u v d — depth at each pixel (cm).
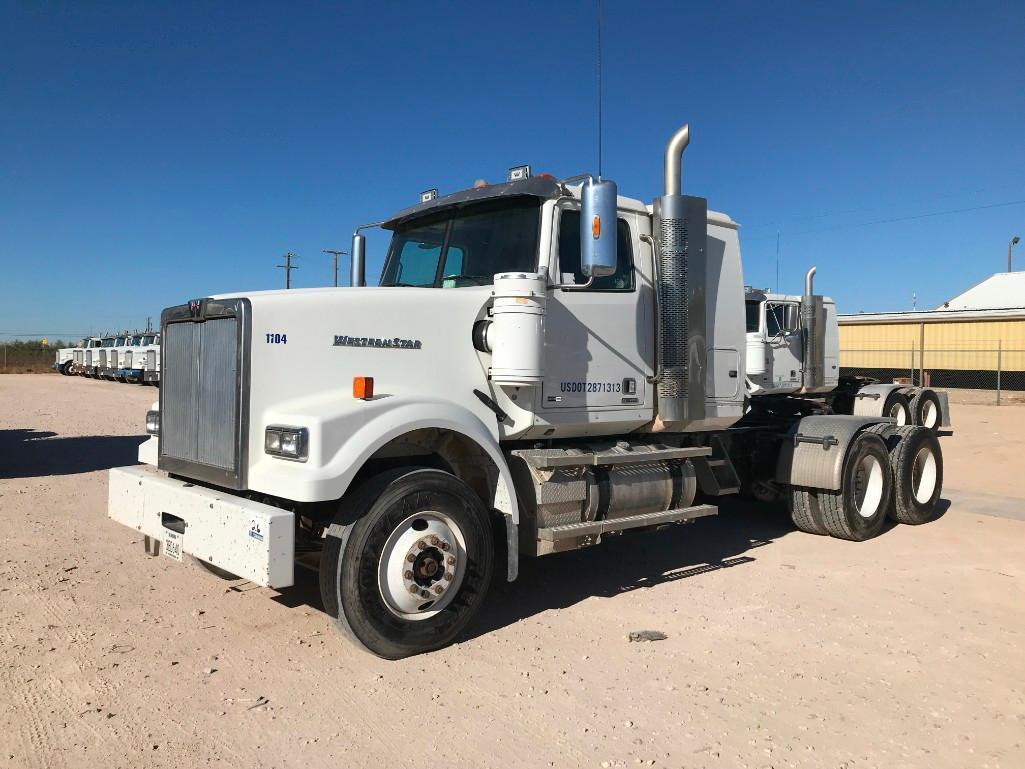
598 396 544
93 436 1520
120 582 569
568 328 525
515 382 475
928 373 3422
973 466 1222
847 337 3759
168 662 424
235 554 402
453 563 444
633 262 570
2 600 524
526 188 513
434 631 438
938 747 339
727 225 639
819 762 325
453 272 565
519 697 385
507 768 319
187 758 323
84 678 401
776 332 1351
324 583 423
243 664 423
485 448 464
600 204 466
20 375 5009
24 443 1402
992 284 4469
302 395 440
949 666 429
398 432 426
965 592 567
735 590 570
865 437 736
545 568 631
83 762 318
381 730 350
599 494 526
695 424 609
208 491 440
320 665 423
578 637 471
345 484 400
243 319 425
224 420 438
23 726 349
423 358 479
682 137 567
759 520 836
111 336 4228
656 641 464
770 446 753
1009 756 332
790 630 484
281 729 350
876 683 406
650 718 364
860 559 664
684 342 577
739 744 340
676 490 580
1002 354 3241
